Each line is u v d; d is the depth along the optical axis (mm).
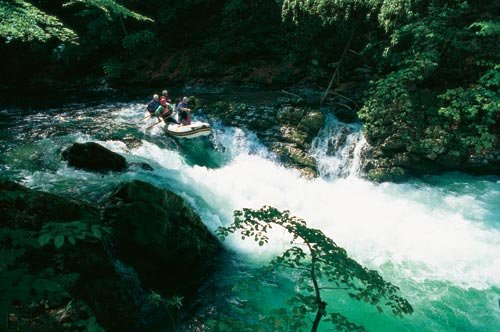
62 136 9930
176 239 5840
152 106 11008
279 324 3160
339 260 3342
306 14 12008
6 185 4617
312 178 9773
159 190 6074
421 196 8867
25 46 17641
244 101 12148
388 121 9805
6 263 2162
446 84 10406
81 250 4633
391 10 9789
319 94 12414
